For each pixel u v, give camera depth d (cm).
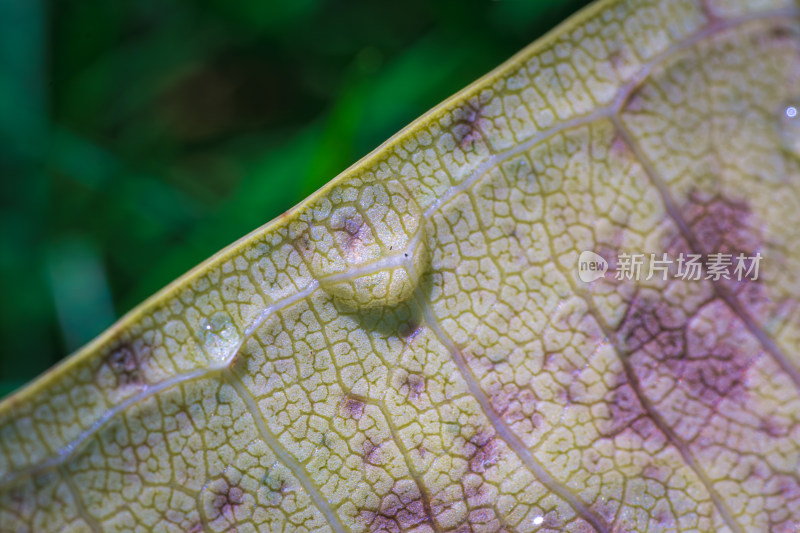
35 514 6
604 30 7
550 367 7
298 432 6
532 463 7
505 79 7
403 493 7
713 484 7
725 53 7
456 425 7
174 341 6
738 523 7
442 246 7
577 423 7
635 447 7
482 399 7
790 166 7
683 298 7
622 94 7
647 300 7
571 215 7
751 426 7
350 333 7
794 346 7
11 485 6
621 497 7
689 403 7
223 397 6
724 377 7
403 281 7
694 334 7
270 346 6
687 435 7
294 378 6
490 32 11
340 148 10
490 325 7
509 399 7
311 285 6
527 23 11
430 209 7
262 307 6
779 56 7
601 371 7
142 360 6
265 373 6
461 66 11
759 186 7
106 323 11
